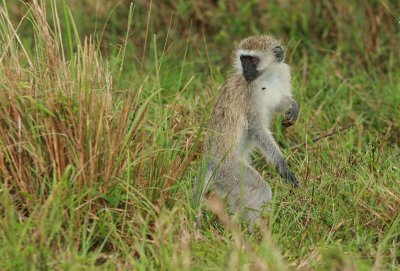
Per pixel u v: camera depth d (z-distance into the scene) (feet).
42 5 36.65
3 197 33.12
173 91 50.26
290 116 41.45
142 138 36.11
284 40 56.90
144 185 35.78
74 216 33.22
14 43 38.24
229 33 57.93
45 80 35.06
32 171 34.30
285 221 36.70
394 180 39.37
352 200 37.68
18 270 30.86
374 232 35.86
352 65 55.21
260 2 58.34
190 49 57.41
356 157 42.27
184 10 58.75
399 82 52.70
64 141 34.17
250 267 31.35
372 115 50.08
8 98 34.50
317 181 40.32
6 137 34.40
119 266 32.12
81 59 36.76
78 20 57.82
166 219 33.24
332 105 50.39
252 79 39.63
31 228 32.42
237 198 38.68
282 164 39.22
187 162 36.60
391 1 56.59
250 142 39.86
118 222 34.42
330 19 57.41
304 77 52.42
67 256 31.53
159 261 32.19
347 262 32.24
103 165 34.45
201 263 32.14
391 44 56.13
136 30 58.08
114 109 36.76
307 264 32.55
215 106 39.83
